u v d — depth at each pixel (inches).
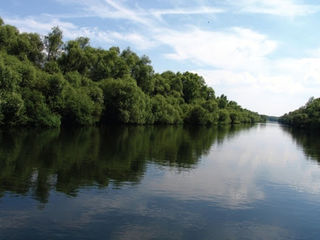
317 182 933.8
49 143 1330.0
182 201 649.0
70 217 515.8
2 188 645.9
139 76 4035.4
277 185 864.9
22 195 609.6
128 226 496.7
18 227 464.4
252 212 616.1
